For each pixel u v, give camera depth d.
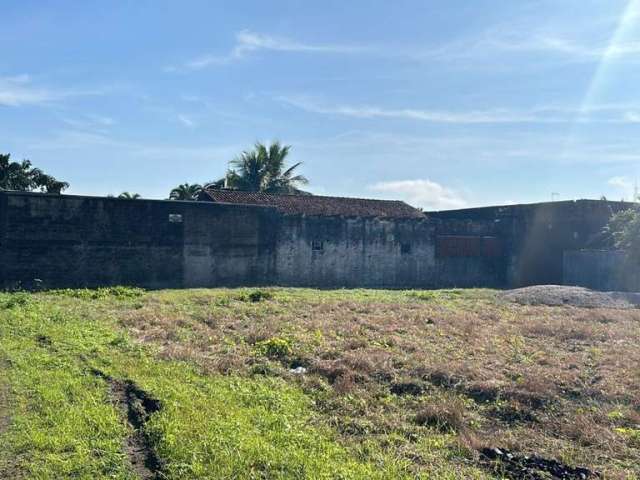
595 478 5.82
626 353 11.73
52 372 9.08
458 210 39.69
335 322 15.03
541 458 6.31
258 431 6.75
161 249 25.59
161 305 18.14
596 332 14.40
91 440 6.38
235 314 16.69
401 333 13.89
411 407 8.16
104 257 24.34
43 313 15.34
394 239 32.22
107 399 7.91
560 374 9.66
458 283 34.44
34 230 23.02
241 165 46.81
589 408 8.07
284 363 10.73
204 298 19.95
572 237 32.78
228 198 32.06
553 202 33.72
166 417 7.02
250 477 5.49
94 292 20.98
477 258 35.22
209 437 6.36
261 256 28.27
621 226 29.53
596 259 29.58
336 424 7.33
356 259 31.02
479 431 7.30
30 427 6.64
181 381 8.94
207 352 11.47
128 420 7.17
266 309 17.67
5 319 14.20
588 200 32.91
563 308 20.56
